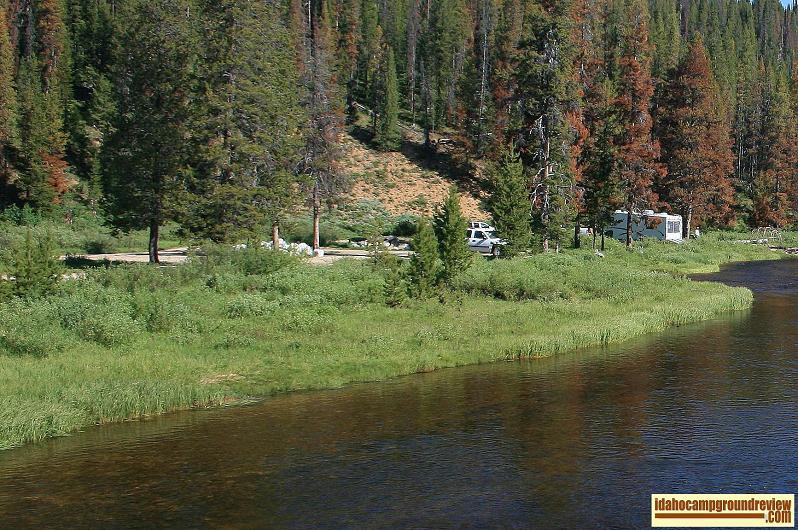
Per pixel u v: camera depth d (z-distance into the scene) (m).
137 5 39.62
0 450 13.03
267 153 40.53
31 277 23.19
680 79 69.69
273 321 22.75
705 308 28.73
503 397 16.73
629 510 10.64
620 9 90.56
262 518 10.25
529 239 40.44
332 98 60.06
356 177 79.38
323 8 100.06
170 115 39.16
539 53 45.53
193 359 18.55
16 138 66.62
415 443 13.48
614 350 22.31
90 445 13.34
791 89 98.50
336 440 13.62
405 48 110.25
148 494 11.06
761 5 185.50
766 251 62.03
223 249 33.75
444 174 83.44
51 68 78.50
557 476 11.92
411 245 28.22
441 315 25.34
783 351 22.02
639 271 38.31
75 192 67.94
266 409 15.69
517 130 47.00
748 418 15.17
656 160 69.62
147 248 54.56
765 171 84.75
